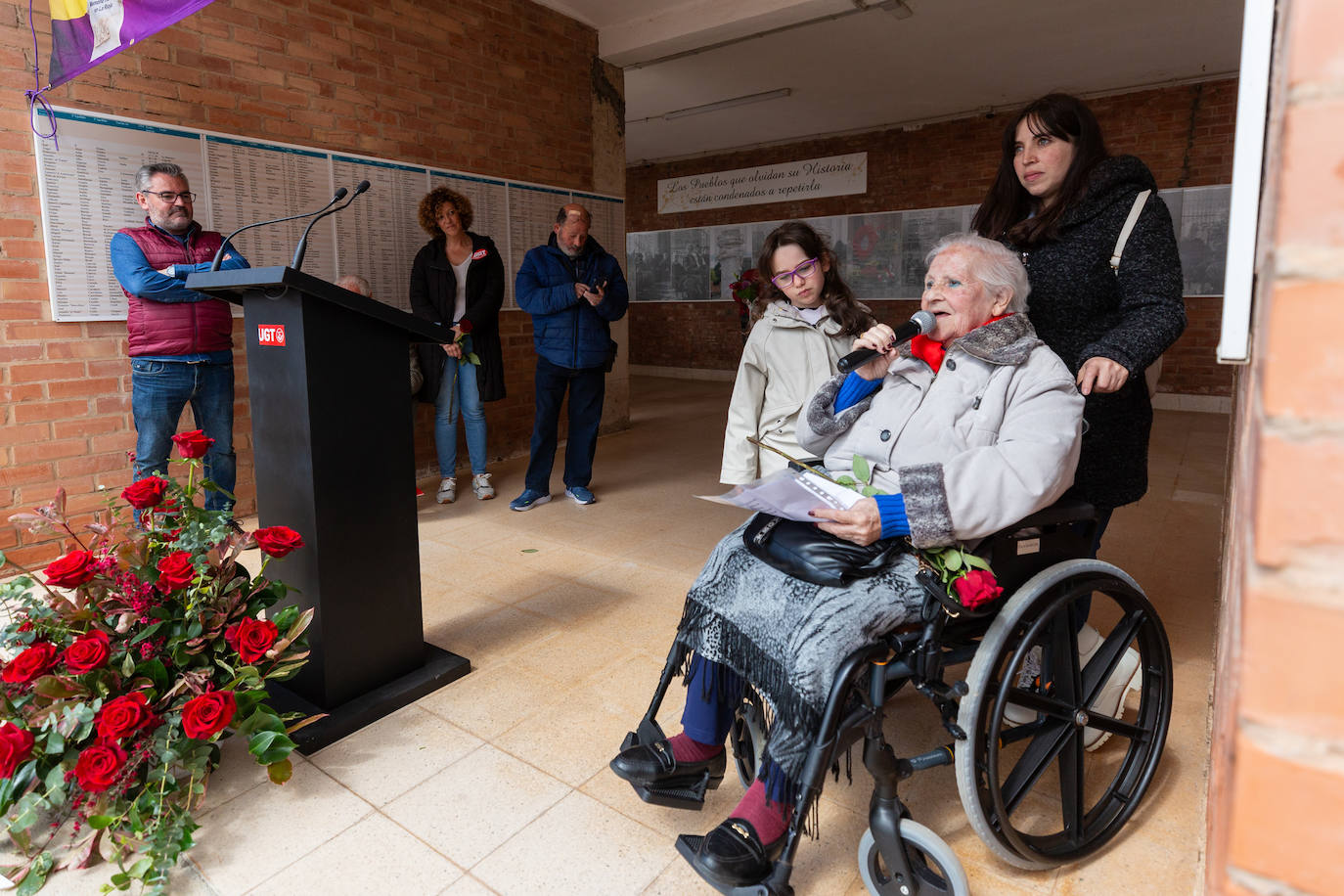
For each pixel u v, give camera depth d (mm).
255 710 1759
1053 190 1910
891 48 6156
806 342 2242
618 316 4168
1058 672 1511
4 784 1536
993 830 1380
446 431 4227
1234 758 407
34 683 1571
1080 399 1497
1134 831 1639
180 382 3252
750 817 1417
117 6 2566
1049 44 6051
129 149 3396
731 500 1427
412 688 2158
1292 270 355
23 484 3205
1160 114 7199
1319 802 386
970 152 8289
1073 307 1847
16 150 3094
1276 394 366
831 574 1391
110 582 1769
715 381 10500
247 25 3771
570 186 5668
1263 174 608
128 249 3062
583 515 4027
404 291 4605
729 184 10016
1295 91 346
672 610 2781
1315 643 375
